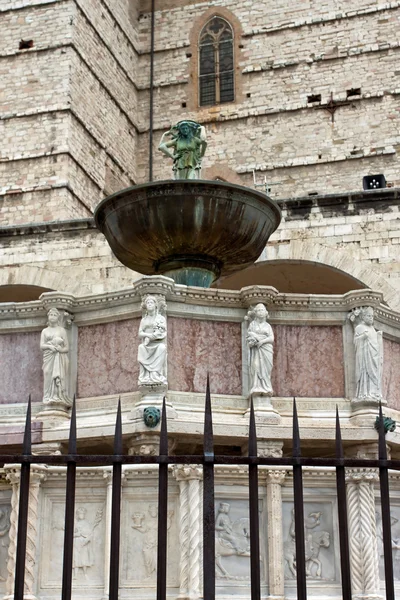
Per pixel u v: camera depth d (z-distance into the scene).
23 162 32.31
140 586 9.55
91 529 9.79
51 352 12.74
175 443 11.98
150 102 38.34
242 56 38.00
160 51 39.25
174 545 9.70
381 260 24.97
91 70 34.72
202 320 12.80
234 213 13.91
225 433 11.85
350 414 12.54
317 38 37.25
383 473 6.99
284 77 37.19
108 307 12.96
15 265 27.19
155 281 12.42
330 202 25.67
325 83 36.59
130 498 9.83
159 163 38.06
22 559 6.84
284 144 36.34
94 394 12.77
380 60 36.19
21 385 13.05
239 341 12.85
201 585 9.48
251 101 37.34
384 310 13.17
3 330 13.29
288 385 12.70
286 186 35.75
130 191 13.84
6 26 34.03
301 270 26.23
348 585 6.86
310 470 10.09
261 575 9.68
